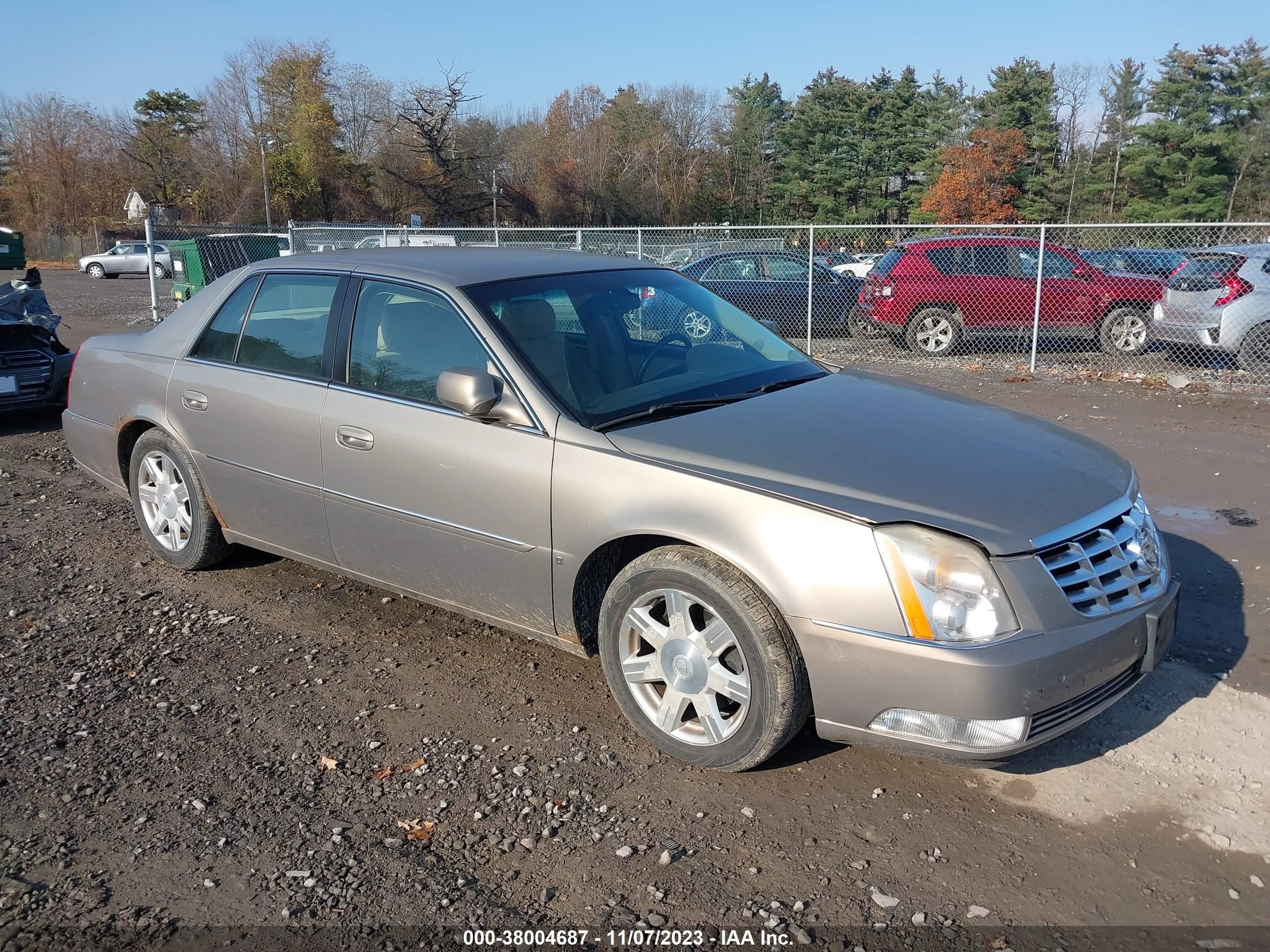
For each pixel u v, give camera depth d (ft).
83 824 9.82
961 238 44.65
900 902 8.70
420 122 202.59
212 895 8.80
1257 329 36.06
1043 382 37.27
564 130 247.91
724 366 13.25
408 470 12.48
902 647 9.20
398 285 13.17
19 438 28.22
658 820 9.89
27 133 206.08
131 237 189.78
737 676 10.23
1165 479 22.57
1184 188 162.81
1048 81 186.80
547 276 13.51
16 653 13.74
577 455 11.09
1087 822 9.85
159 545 16.78
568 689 12.68
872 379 13.91
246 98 206.28
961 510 9.60
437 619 14.89
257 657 13.65
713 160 241.14
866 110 212.64
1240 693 12.39
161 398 15.81
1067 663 9.27
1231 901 8.68
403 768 10.85
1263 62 172.45
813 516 9.62
